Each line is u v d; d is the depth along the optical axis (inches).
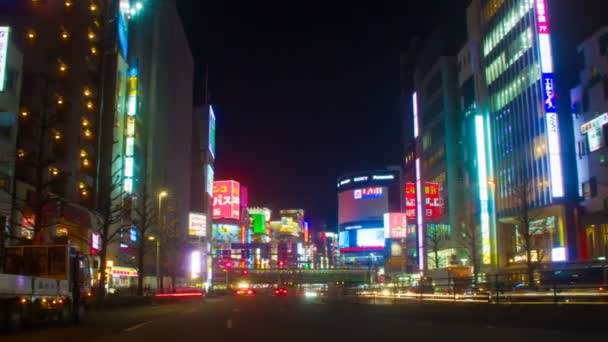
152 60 3912.4
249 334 768.3
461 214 3745.1
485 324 970.7
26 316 831.1
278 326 920.9
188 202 5280.5
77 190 2354.8
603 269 1111.6
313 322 1022.4
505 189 3065.9
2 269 1005.8
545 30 2721.5
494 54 3257.9
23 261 1003.9
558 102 2640.3
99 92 2667.3
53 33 2373.3
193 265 4768.7
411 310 1317.7
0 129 1759.4
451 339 676.7
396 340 671.8
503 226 3107.8
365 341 661.9
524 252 2536.9
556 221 2600.9
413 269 4566.9
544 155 2682.1
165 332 813.2
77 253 1062.4
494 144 3218.5
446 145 3949.3
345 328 869.2
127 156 3154.5
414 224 4542.3
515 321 948.0
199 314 1358.3
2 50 1699.1
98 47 2691.9
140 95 3597.4
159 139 3991.1
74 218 2267.5
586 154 2445.9
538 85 2758.4
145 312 1488.7
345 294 2389.3
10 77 1766.7
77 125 2390.5
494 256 3115.2
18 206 1665.8
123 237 2881.4
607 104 2298.2
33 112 1871.3
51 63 2348.7
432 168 4254.4
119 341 687.1
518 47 2972.4
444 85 4040.4
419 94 4677.7
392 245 5536.4
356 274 5570.9
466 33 4082.2
